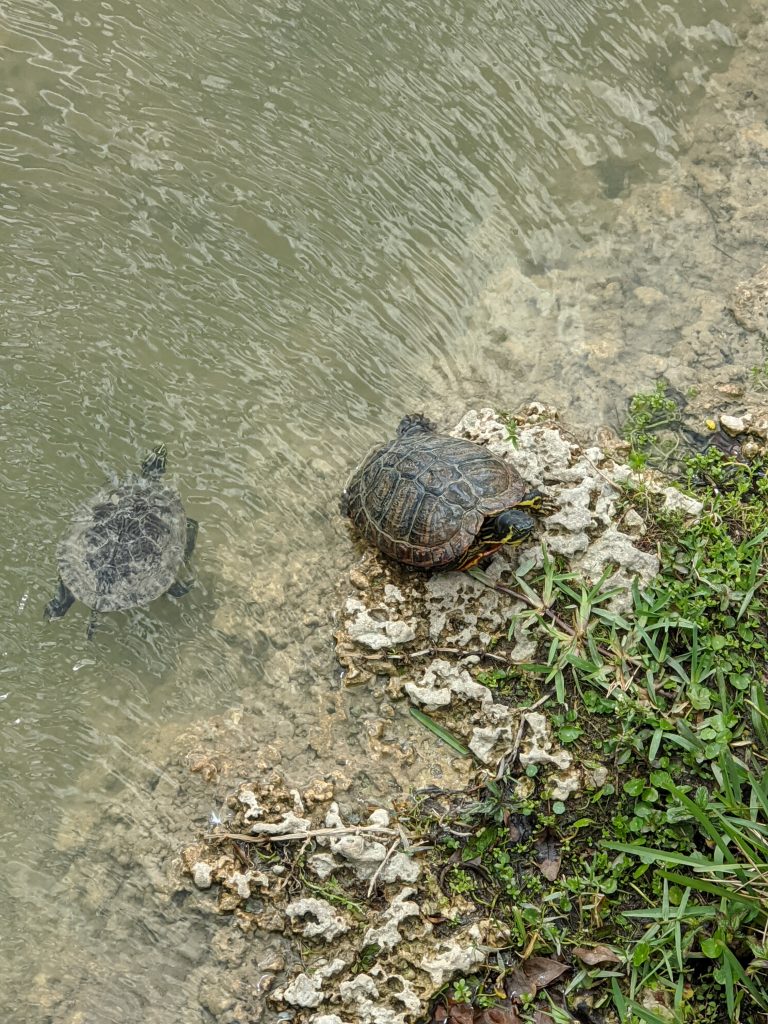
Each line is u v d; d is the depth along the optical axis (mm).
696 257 1715
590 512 1417
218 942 1255
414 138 1829
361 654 1387
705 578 1365
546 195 1790
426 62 1905
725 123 1849
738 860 1220
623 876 1244
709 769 1271
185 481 1532
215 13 1917
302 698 1386
